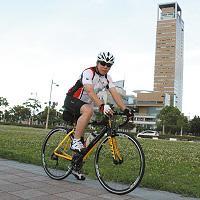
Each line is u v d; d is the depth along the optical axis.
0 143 10.84
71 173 5.05
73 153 4.90
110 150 4.44
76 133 4.74
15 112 93.00
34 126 65.88
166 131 95.19
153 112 124.38
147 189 4.69
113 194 4.22
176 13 172.50
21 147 9.77
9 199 3.70
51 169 5.11
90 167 6.26
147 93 126.06
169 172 6.60
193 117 116.12
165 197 4.24
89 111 4.65
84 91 4.71
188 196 4.39
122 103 4.59
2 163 6.22
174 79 168.38
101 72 4.62
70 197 3.93
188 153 13.09
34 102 93.25
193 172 6.88
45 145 5.33
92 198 3.94
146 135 58.25
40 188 4.31
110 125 4.44
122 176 4.26
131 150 4.23
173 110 93.75
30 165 6.15
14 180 4.71
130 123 4.68
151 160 8.73
